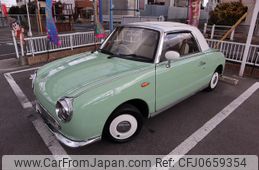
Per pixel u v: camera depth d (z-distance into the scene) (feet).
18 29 20.18
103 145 8.59
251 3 43.39
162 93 9.18
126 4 41.93
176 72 9.55
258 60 18.04
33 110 11.42
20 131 9.52
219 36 37.76
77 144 7.04
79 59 10.14
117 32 11.09
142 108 9.00
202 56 11.28
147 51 9.16
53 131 7.68
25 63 20.67
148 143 8.79
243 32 43.62
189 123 10.36
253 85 15.53
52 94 7.52
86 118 6.80
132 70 8.23
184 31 10.45
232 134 9.52
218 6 49.26
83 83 7.53
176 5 89.86
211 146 8.68
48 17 19.89
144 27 9.99
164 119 10.68
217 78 14.05
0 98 12.87
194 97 13.33
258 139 9.18
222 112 11.50
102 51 10.84
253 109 11.88
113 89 7.27
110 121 7.80
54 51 22.74
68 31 49.42
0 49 29.99
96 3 22.52
